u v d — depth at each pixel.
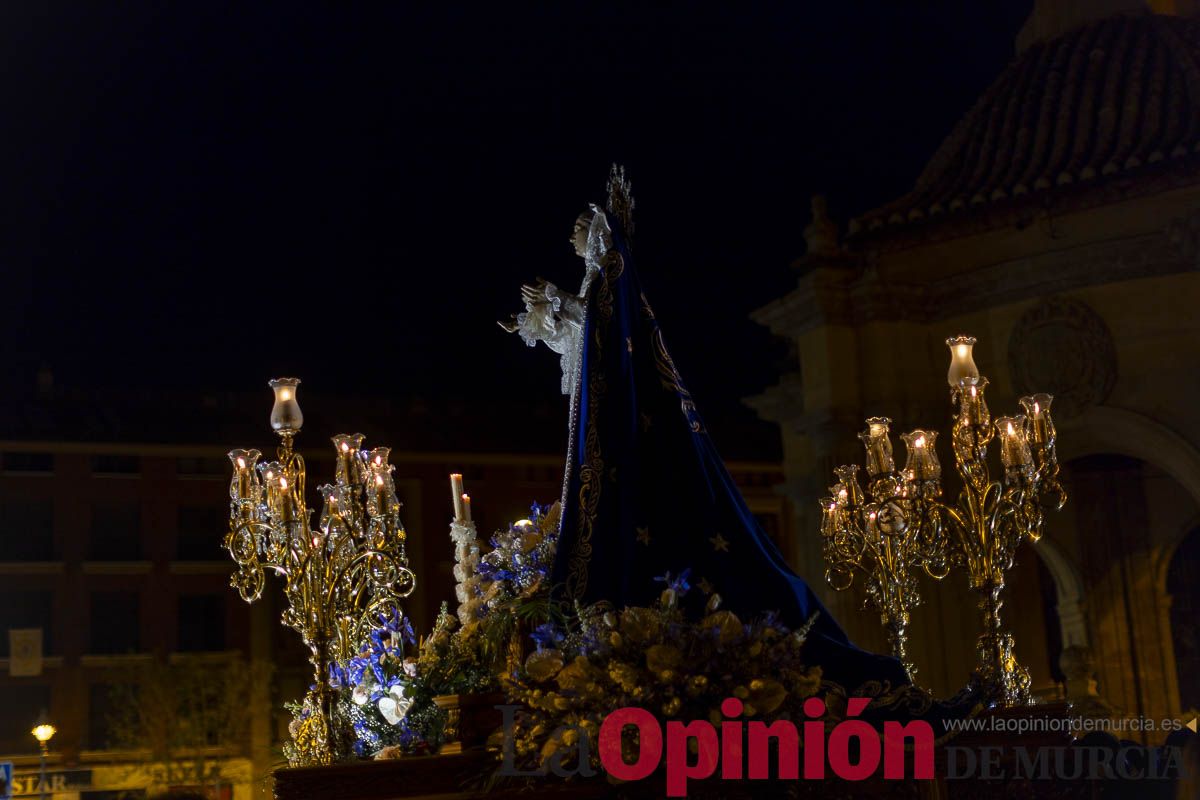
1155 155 16.28
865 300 17.91
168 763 31.78
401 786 5.55
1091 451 17.33
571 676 5.68
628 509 6.50
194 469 36.03
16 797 31.69
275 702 34.34
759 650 5.78
